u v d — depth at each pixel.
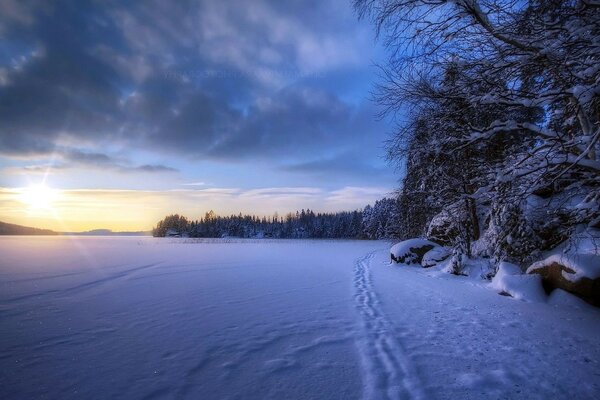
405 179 13.62
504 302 7.41
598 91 4.11
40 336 5.06
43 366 3.98
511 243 10.05
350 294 8.44
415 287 9.46
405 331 5.32
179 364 4.04
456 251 12.09
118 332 5.27
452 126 5.86
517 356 4.26
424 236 18.97
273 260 18.20
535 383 3.52
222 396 3.28
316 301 7.59
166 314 6.38
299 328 5.50
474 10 4.50
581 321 5.87
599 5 3.95
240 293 8.52
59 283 9.76
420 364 4.01
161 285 9.66
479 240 13.45
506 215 10.04
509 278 8.31
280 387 3.46
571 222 6.77
